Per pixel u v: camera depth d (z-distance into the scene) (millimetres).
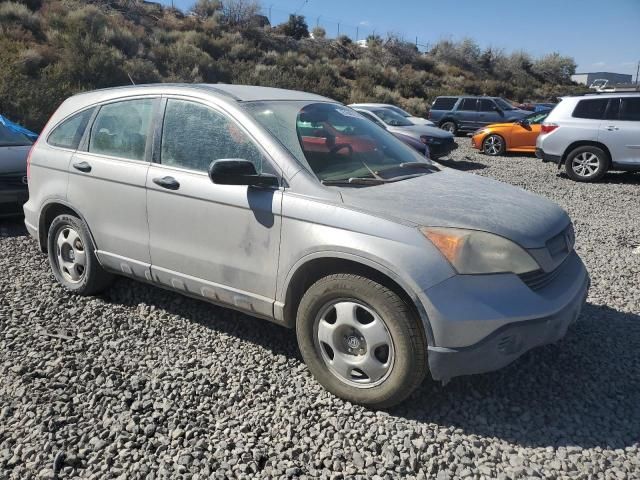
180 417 3268
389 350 3219
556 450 3035
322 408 3383
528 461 2945
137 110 4398
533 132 17078
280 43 41469
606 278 5754
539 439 3123
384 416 3311
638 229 8039
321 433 3148
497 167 14930
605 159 12164
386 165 4074
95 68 20938
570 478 2822
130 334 4273
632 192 11156
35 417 3223
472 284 3066
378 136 4484
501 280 3113
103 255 4539
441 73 49250
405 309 3133
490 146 17797
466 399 3484
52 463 2865
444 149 14992
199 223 3887
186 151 4043
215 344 4137
